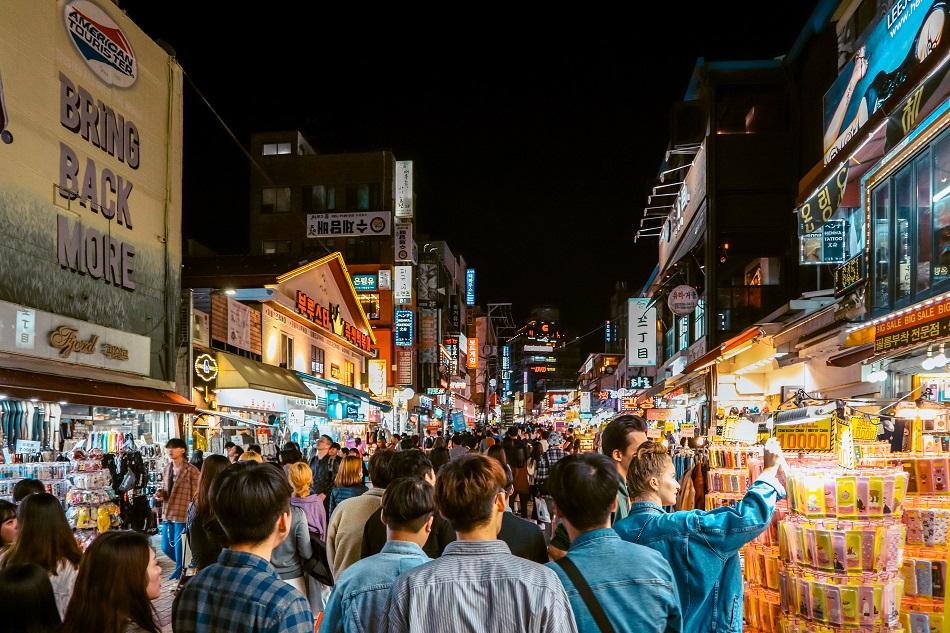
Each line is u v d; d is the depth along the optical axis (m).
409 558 3.33
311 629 2.88
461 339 81.94
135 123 16.08
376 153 48.84
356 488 7.07
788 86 28.25
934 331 10.00
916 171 11.90
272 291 23.62
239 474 3.00
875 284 13.23
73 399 12.48
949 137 10.92
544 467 14.56
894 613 4.21
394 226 48.22
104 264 14.74
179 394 17.45
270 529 2.98
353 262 49.00
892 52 17.28
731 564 3.42
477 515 2.61
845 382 16.20
